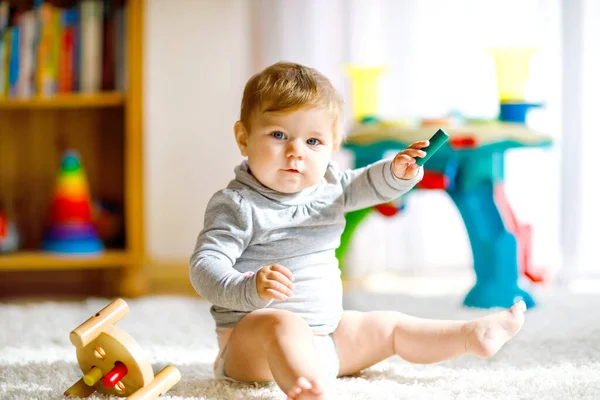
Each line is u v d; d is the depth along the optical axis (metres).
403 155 1.34
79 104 2.43
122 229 2.64
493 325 1.26
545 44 2.48
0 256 2.40
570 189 2.49
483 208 2.12
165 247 2.77
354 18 2.61
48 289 2.70
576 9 2.45
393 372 1.39
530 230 2.26
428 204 2.71
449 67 2.61
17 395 1.26
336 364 1.32
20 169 2.68
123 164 2.68
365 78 2.29
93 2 2.47
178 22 2.73
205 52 2.74
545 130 2.50
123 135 2.68
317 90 1.30
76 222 2.46
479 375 1.36
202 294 1.22
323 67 2.64
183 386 1.29
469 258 2.74
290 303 1.28
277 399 1.20
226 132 2.75
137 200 2.41
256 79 1.34
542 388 1.26
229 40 2.73
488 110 2.58
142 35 2.39
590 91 2.52
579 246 2.51
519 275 2.21
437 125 2.06
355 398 1.20
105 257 2.40
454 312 2.01
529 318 1.90
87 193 2.55
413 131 2.05
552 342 1.64
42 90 2.45
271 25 2.64
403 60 2.63
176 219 2.76
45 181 2.68
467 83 2.59
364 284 2.54
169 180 2.76
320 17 2.64
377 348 1.33
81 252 2.44
